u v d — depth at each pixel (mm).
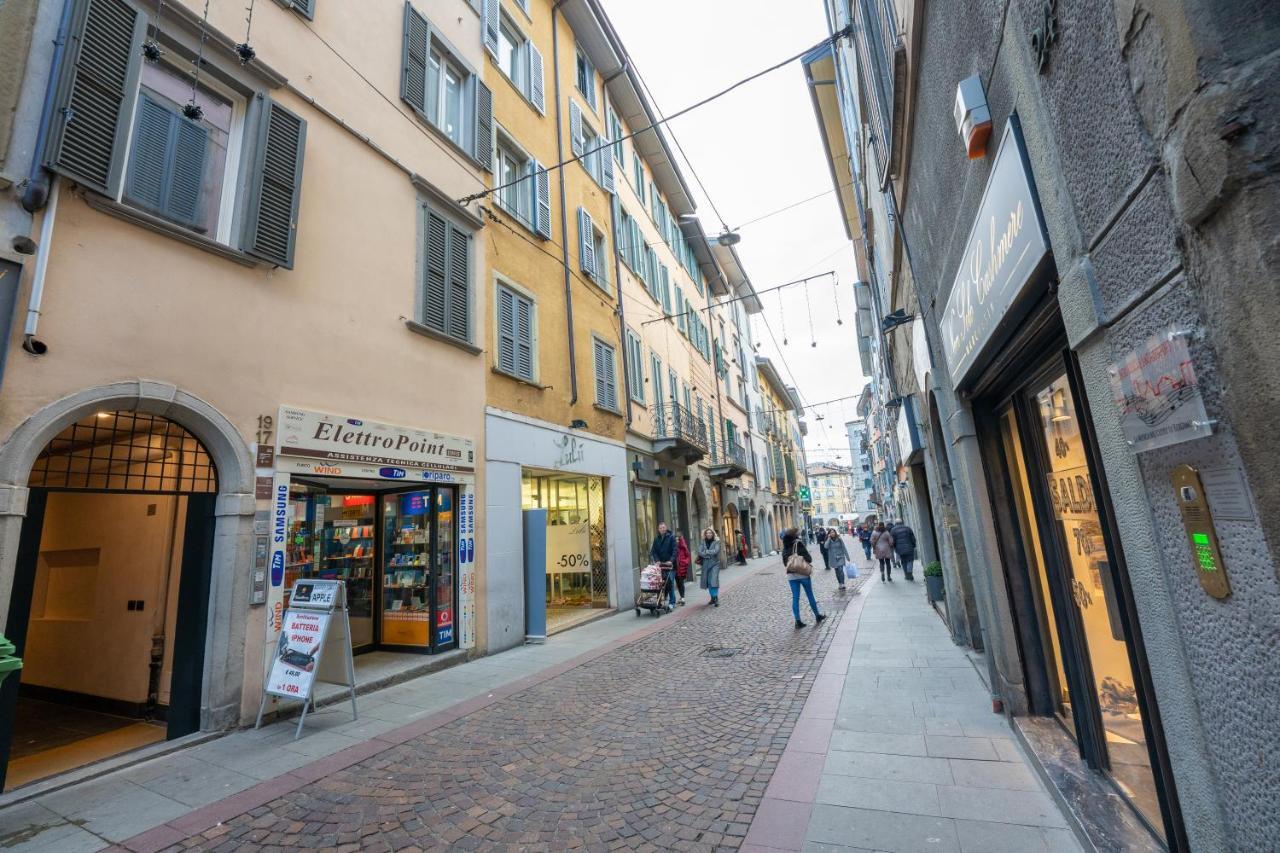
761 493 32625
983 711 4910
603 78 16734
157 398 5184
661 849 3184
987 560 4648
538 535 9828
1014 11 2197
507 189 11391
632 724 5258
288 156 6602
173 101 5816
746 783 3906
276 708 5730
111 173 4984
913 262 6148
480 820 3631
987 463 4727
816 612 9797
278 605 5984
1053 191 2049
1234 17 1188
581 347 13070
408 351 8086
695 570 18688
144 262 5266
